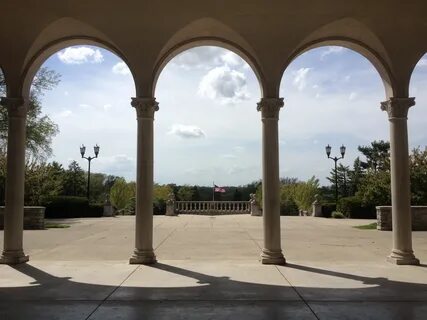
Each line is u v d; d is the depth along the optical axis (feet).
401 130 35.81
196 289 26.55
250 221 81.46
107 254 41.29
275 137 35.78
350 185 181.57
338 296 24.85
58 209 98.94
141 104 35.63
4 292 25.89
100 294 25.34
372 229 66.18
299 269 32.99
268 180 35.63
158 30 35.29
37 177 83.97
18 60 35.88
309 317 20.81
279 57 35.81
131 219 92.53
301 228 67.92
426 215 65.26
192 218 90.43
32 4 34.01
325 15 34.68
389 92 36.52
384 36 35.37
